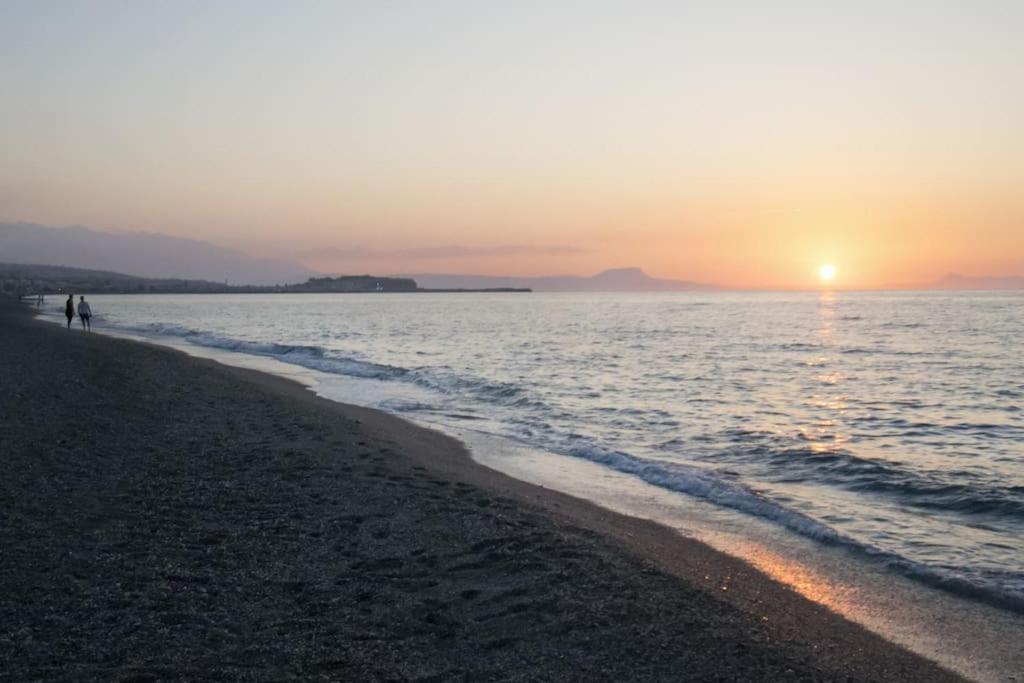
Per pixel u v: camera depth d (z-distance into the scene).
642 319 90.06
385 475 11.56
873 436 17.50
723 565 8.52
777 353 41.72
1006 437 17.45
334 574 7.38
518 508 10.08
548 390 25.19
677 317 96.25
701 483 12.15
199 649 5.58
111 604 6.28
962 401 23.61
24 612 6.00
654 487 12.34
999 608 7.41
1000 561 8.80
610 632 6.36
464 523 9.16
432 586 7.18
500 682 5.40
